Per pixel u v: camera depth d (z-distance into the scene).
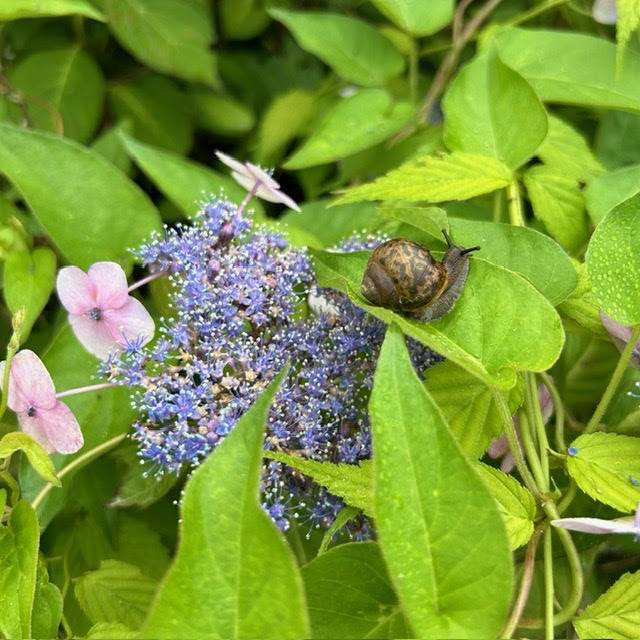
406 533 0.14
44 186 0.25
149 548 0.25
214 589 0.14
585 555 0.22
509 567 0.14
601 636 0.17
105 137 0.31
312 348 0.21
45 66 0.33
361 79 0.30
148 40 0.32
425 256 0.19
